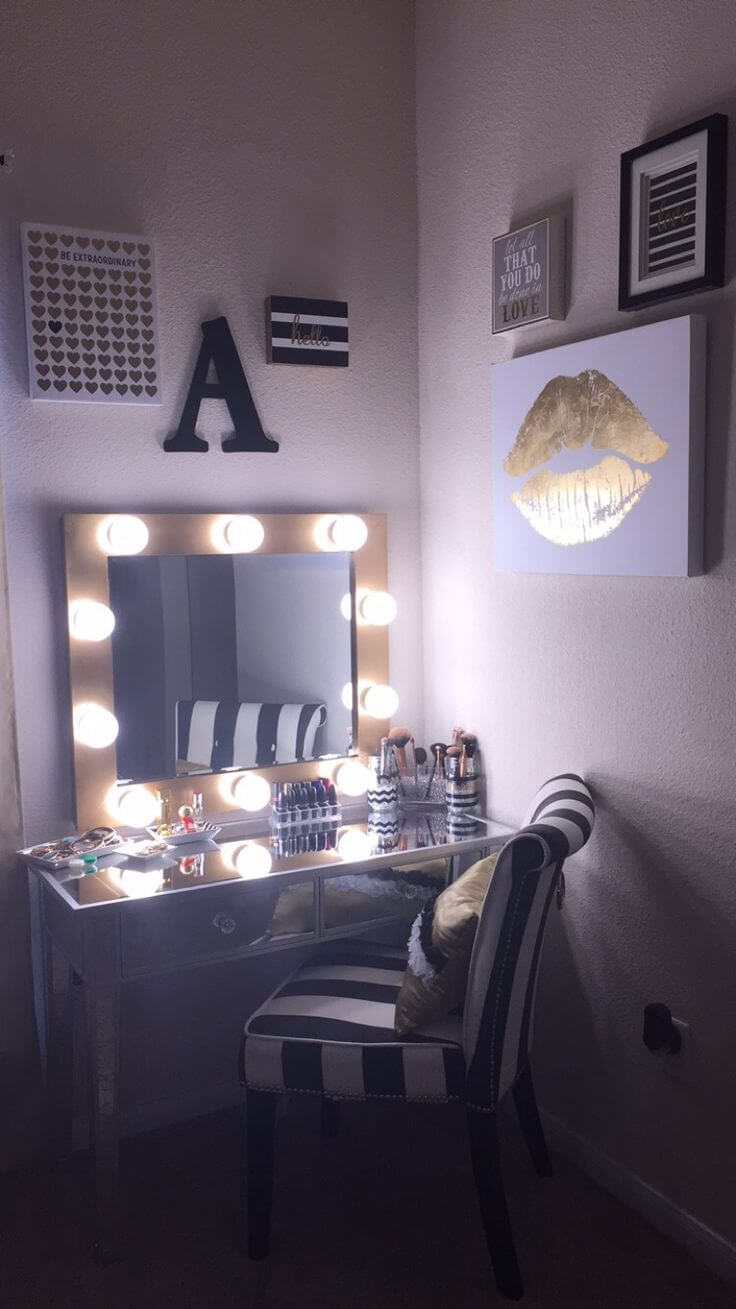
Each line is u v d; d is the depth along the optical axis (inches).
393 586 109.9
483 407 99.5
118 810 95.0
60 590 92.8
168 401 96.3
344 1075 76.7
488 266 97.0
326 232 102.4
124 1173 92.0
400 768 106.6
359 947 92.7
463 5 97.0
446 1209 86.2
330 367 103.5
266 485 101.9
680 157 73.8
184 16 93.8
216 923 83.7
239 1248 81.7
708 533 75.8
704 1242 79.1
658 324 76.3
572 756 90.8
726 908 76.5
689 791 78.9
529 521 91.7
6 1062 91.6
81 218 91.0
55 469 91.8
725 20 71.2
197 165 95.6
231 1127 99.9
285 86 99.0
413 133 105.9
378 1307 75.1
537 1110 91.2
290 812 98.5
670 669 79.8
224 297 98.0
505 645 98.7
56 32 88.8
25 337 89.7
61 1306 75.8
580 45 83.7
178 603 96.9
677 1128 81.8
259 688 101.3
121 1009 98.3
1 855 89.5
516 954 73.6
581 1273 78.2
